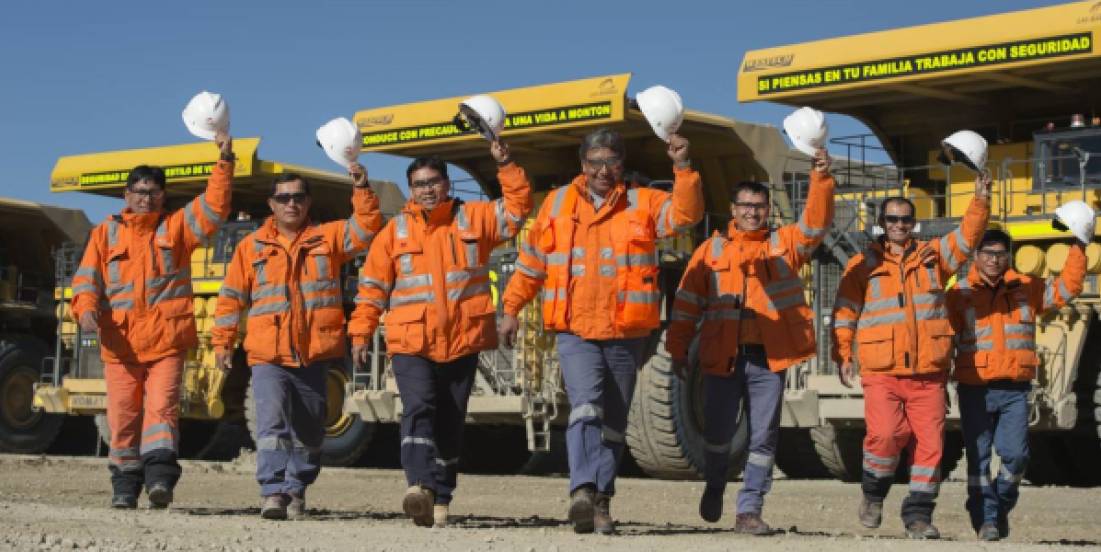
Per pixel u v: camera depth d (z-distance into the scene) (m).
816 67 12.93
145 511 8.35
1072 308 12.31
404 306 7.68
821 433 14.34
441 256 7.67
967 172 13.25
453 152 15.13
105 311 8.48
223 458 19.08
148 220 8.48
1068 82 12.55
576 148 14.64
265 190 17.83
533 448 13.73
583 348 7.30
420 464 7.61
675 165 7.15
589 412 7.25
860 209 13.25
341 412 15.99
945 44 12.22
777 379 7.61
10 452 18.62
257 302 8.27
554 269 7.32
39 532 6.70
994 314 7.85
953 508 11.09
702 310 7.87
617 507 10.50
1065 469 14.54
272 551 6.08
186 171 17.58
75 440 20.14
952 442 14.50
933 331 7.55
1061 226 8.27
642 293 7.25
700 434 13.73
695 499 11.41
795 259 7.60
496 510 10.14
